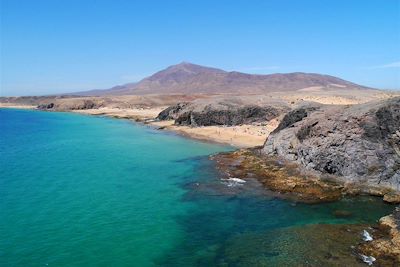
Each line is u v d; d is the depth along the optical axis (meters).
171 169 57.53
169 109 134.25
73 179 52.03
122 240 32.84
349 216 37.16
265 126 95.44
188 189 47.00
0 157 68.06
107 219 37.38
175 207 40.75
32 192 45.81
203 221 36.81
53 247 31.42
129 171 56.59
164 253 30.59
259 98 119.94
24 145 83.25
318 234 33.00
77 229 34.94
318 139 51.16
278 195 43.59
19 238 32.94
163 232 34.41
